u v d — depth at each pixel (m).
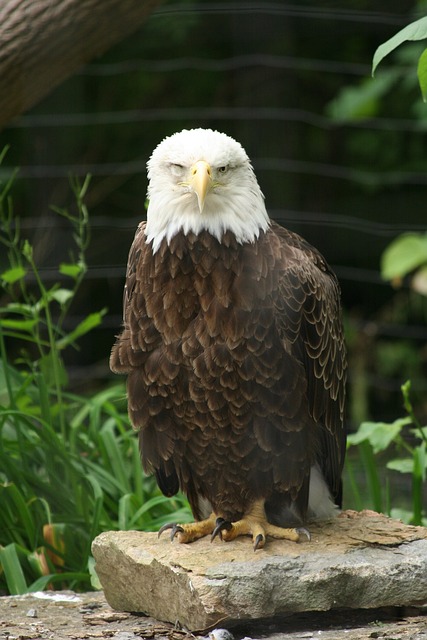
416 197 18.42
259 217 8.02
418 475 9.62
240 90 18.38
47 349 16.16
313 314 8.06
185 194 7.76
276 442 7.92
